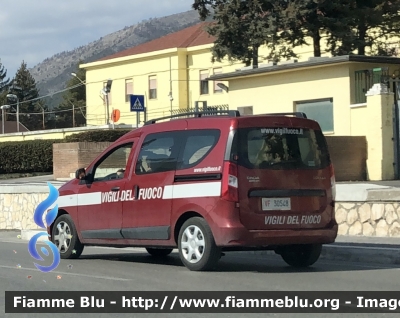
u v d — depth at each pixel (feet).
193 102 167.32
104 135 101.65
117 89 180.65
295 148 33.40
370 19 101.04
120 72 180.14
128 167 36.78
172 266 36.42
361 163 72.74
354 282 30.45
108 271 34.55
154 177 35.04
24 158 111.04
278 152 32.89
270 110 90.02
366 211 44.93
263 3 100.94
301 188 33.09
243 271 34.14
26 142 111.34
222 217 31.68
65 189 40.32
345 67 80.28
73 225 39.55
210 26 105.60
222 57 107.14
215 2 107.04
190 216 33.53
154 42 184.65
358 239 43.19
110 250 46.60
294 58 106.52
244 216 31.68
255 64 105.40
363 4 102.63
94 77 187.32
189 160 33.68
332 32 100.78
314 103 84.79
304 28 101.50
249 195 31.83
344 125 80.43
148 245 35.37
